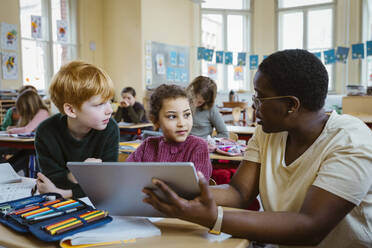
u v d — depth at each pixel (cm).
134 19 746
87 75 110
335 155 83
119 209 86
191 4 845
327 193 78
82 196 118
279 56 84
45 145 129
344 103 518
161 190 72
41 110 343
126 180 77
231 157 232
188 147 130
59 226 73
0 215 83
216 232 74
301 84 82
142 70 748
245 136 360
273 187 97
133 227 79
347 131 86
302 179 90
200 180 70
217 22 876
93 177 81
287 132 99
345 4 787
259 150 106
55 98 114
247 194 104
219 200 100
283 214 77
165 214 75
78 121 123
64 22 713
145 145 139
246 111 659
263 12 869
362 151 80
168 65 804
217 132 297
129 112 448
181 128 126
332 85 821
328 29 816
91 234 72
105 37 796
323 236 78
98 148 135
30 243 71
